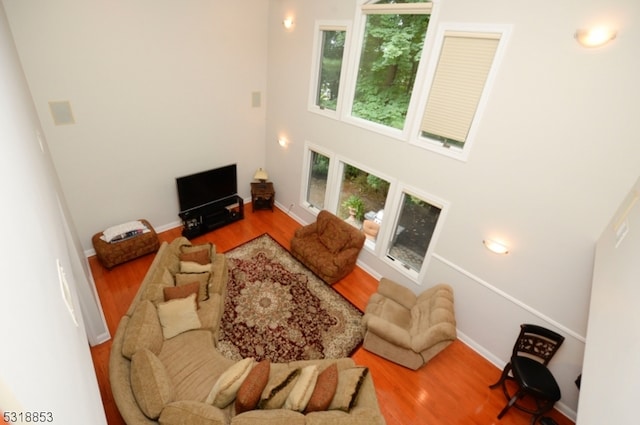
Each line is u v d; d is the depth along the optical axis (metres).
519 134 3.13
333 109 5.11
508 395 3.53
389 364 3.83
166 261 4.00
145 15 4.25
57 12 3.61
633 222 2.11
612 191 2.72
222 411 2.58
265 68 5.94
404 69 4.01
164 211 5.72
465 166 3.63
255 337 3.98
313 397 2.58
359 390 2.71
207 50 5.04
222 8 4.93
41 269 1.08
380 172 4.61
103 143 4.53
